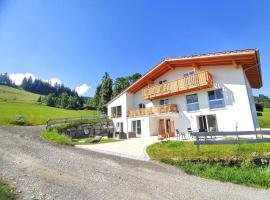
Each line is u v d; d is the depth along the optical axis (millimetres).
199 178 9695
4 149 13711
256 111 27141
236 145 14266
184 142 16781
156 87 27719
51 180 8234
